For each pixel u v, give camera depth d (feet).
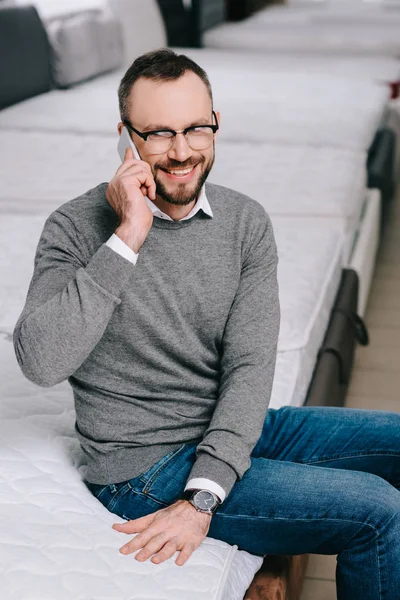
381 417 4.83
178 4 19.21
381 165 12.17
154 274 4.21
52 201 9.20
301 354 6.30
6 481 4.32
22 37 13.48
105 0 16.53
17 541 3.78
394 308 10.70
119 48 16.30
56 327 3.82
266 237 4.57
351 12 22.16
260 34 19.34
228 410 4.21
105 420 4.27
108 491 4.28
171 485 4.17
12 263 7.57
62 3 15.81
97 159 10.61
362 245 9.66
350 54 18.92
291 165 10.42
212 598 3.60
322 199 9.11
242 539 4.21
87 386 4.33
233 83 15.28
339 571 4.19
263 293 4.49
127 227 3.92
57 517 4.03
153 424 4.28
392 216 14.03
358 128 12.01
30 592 3.48
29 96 13.93
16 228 8.47
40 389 5.57
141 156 4.18
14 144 11.32
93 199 4.35
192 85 4.07
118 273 3.87
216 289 4.33
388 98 14.78
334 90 14.60
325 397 6.62
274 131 11.87
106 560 3.73
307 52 19.07
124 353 4.25
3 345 6.17
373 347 9.66
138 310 4.16
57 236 4.24
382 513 4.01
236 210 4.52
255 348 4.38
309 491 4.11
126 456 4.25
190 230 4.34
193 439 4.35
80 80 14.92
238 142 11.63
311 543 4.17
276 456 4.77
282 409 4.94
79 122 12.23
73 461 4.75
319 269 7.67
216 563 3.87
